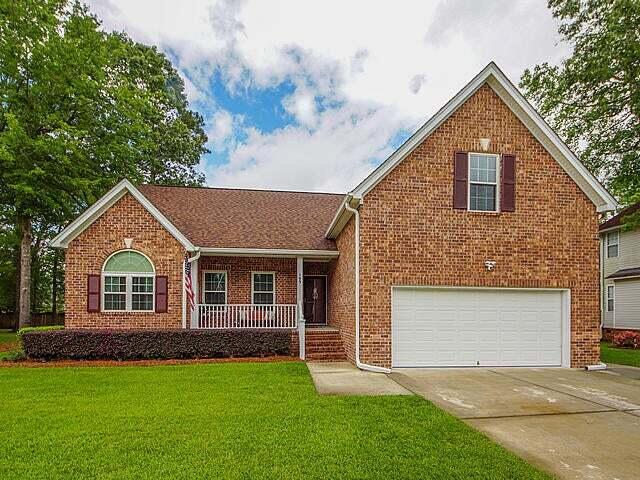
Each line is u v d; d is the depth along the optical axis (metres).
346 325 13.09
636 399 8.26
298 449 5.32
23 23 17.52
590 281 12.26
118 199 13.78
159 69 28.34
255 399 7.75
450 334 11.79
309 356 12.87
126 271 13.70
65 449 5.29
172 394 8.10
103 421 6.39
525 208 12.16
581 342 12.06
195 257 13.94
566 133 18.20
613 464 5.14
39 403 7.43
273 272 16.48
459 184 11.94
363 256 11.48
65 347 12.27
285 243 15.40
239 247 14.73
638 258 22.33
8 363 11.76
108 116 19.77
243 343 13.07
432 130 11.87
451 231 11.82
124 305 13.66
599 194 12.20
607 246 24.62
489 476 4.65
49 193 18.19
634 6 14.55
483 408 7.53
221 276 16.14
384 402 7.65
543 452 5.50
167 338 12.67
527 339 12.07
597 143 17.48
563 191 12.34
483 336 11.91
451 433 6.00
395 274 11.55
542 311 12.18
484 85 12.24
